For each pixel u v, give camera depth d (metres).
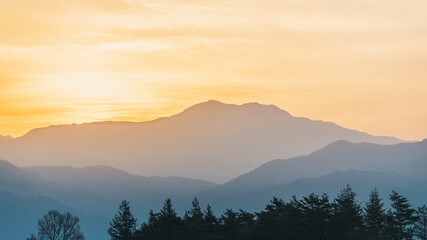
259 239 146.50
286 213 151.88
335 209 155.12
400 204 159.75
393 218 157.50
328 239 147.38
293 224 150.38
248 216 155.25
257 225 146.88
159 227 150.12
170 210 157.62
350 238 147.12
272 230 146.00
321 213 148.38
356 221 155.75
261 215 150.00
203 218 156.62
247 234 147.50
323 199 151.00
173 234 146.62
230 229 149.25
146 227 154.12
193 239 145.12
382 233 157.62
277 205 158.00
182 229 147.12
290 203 156.38
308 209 149.62
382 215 159.75
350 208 156.88
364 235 149.12
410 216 156.75
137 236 155.62
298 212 150.88
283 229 146.50
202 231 146.50
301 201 154.50
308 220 149.50
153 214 158.25
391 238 155.38
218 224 152.62
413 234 155.50
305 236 148.38
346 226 149.62
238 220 152.12
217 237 143.88
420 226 155.38
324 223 148.00
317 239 148.38
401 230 157.62
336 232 147.88
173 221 150.25
